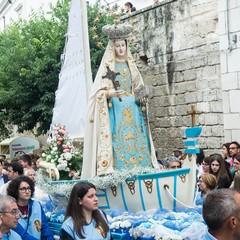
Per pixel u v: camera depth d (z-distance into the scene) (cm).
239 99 1198
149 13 1492
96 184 638
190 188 668
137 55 1543
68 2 1619
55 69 1554
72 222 524
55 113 987
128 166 698
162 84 1462
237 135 1205
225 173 780
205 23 1311
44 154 791
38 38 1638
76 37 916
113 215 631
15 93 1603
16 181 616
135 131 717
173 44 1417
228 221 328
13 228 528
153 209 638
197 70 1341
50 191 698
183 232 532
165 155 1459
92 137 705
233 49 1206
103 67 723
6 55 1669
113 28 725
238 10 1189
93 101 705
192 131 669
